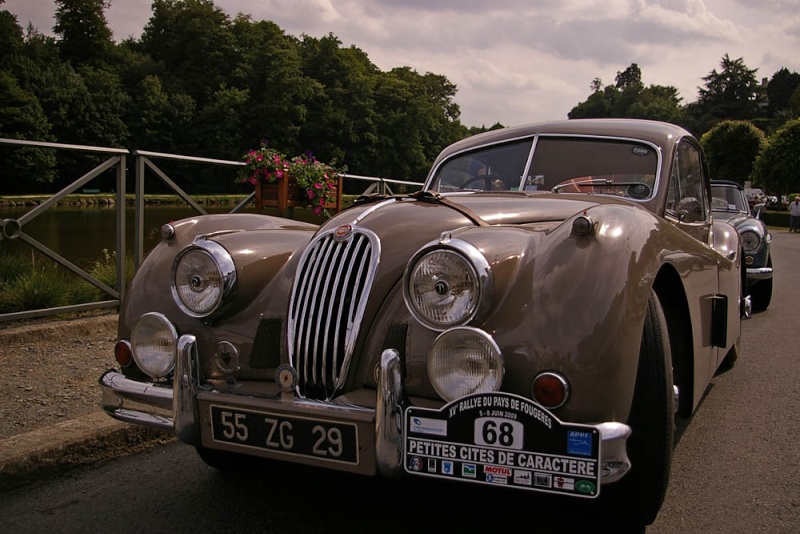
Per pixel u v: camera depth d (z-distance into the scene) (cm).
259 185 685
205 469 327
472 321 211
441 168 412
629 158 365
